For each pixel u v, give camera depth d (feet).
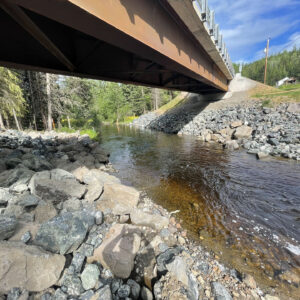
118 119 150.30
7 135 35.32
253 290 8.38
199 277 8.84
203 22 22.39
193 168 26.78
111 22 10.75
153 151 38.78
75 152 30.48
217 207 16.05
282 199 16.80
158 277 8.80
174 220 14.11
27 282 6.98
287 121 40.09
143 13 14.60
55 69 21.35
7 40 15.96
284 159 27.91
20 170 14.49
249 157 30.30
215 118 58.08
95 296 7.29
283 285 8.70
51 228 9.28
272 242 11.57
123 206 14.07
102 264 9.16
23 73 57.88
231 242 11.64
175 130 65.67
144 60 27.96
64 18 9.43
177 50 22.57
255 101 59.00
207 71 40.86
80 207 13.26
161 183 21.81
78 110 79.87
